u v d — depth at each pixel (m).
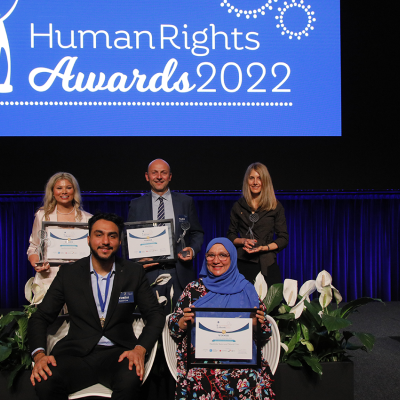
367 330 3.46
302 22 3.82
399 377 2.48
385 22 3.87
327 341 2.01
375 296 4.55
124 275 1.87
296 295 2.07
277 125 3.83
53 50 3.65
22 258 4.27
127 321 1.85
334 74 3.86
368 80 3.88
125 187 3.76
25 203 4.29
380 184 3.93
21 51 3.62
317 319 1.98
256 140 3.83
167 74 3.74
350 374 1.91
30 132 3.66
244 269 2.64
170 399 1.99
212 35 3.76
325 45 3.84
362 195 4.50
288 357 1.95
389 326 3.57
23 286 4.27
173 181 3.81
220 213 4.46
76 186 2.52
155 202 2.66
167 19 3.73
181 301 1.81
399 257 4.56
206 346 1.64
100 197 4.28
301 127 3.85
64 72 3.67
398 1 3.86
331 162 3.89
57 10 3.64
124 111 3.73
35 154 3.68
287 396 1.89
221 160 3.82
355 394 2.25
